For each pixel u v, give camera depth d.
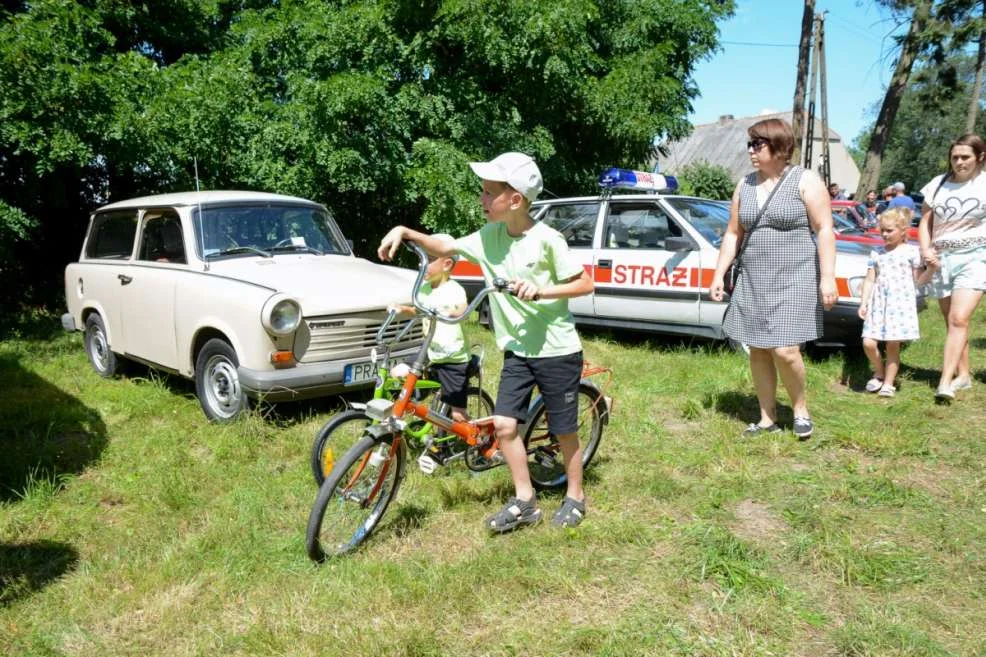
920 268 5.84
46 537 3.68
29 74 7.93
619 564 3.33
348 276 5.58
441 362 4.31
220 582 3.21
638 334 8.45
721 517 3.79
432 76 10.71
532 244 3.31
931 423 5.15
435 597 3.05
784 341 4.61
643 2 12.51
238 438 4.84
